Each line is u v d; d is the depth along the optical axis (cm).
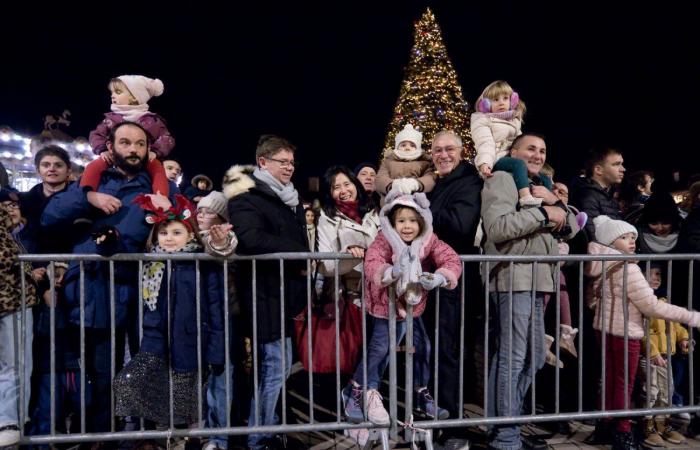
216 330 308
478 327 381
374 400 317
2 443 277
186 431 298
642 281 332
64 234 323
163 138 414
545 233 331
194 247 312
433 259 315
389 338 309
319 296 359
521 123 412
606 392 346
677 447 349
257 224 304
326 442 347
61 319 316
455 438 338
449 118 1007
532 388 324
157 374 299
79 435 293
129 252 317
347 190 390
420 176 441
